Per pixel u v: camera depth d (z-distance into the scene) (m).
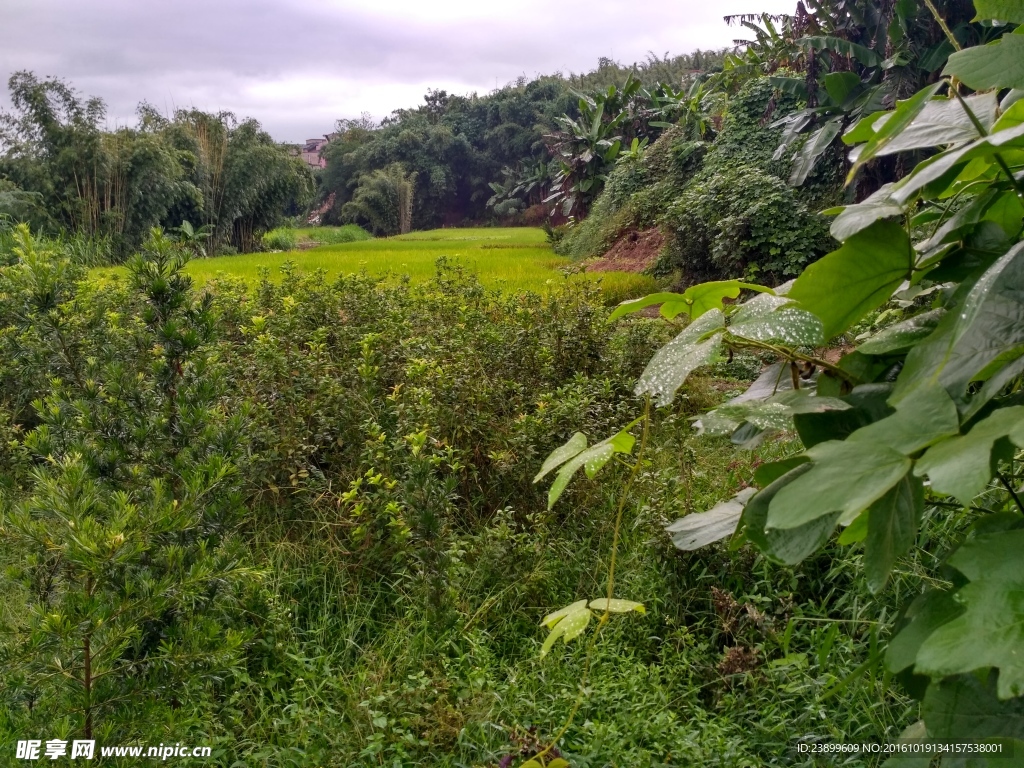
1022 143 0.83
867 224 0.97
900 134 0.93
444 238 34.09
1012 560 0.64
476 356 4.68
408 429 3.72
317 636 2.93
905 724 2.20
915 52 9.55
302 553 3.50
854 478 0.69
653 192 15.55
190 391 2.92
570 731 2.35
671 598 2.98
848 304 1.07
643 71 48.91
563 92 52.34
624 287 10.95
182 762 2.19
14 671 1.97
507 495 3.81
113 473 2.72
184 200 26.42
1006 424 0.64
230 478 2.73
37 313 3.46
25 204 21.70
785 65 14.28
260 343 4.54
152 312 3.03
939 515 2.78
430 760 2.29
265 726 2.48
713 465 4.13
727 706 2.42
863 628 2.64
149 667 2.26
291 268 6.49
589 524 3.60
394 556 3.12
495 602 3.05
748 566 3.03
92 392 3.07
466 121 55.44
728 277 10.62
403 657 2.71
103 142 23.66
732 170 11.67
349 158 55.09
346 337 5.16
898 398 0.86
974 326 0.84
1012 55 0.78
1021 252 0.83
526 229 41.56
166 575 2.20
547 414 4.03
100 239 22.45
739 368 5.70
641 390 1.03
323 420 4.00
